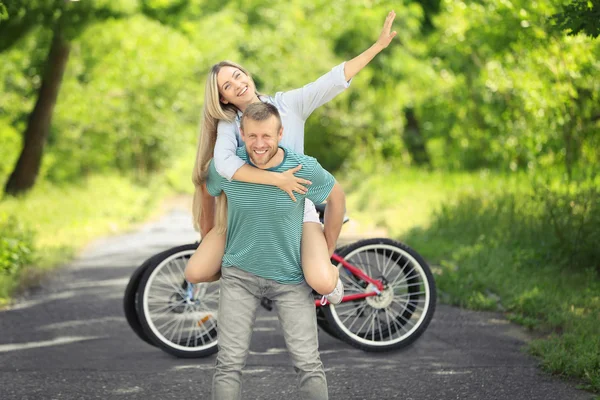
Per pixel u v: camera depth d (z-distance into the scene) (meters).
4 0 18.97
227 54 72.44
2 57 50.03
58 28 33.28
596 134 30.23
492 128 45.88
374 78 65.88
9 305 16.70
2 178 53.47
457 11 37.56
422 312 12.81
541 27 28.33
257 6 81.94
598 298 14.98
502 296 15.92
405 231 25.97
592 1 14.12
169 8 53.62
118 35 49.06
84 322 15.06
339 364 11.95
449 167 50.66
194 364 12.15
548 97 30.42
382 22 64.88
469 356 12.22
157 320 13.97
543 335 13.38
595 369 10.94
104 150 68.19
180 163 76.94
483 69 40.88
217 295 12.90
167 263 12.67
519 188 29.98
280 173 8.27
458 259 19.50
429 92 55.59
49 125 45.50
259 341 13.30
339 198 8.99
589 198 18.81
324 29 68.38
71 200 42.28
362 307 12.92
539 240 19.80
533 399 10.15
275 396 10.49
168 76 65.19
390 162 66.31
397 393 10.55
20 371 11.68
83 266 22.22
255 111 8.19
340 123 67.69
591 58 28.09
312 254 8.80
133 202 51.56
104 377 11.39
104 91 59.56
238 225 8.65
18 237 23.03
